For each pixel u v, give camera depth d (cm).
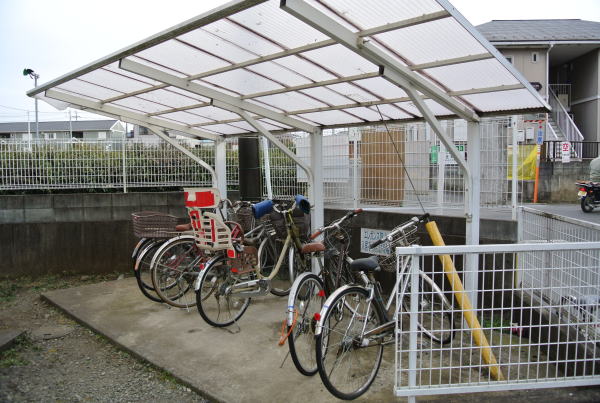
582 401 276
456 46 280
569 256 328
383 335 312
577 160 1614
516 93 328
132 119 536
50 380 338
